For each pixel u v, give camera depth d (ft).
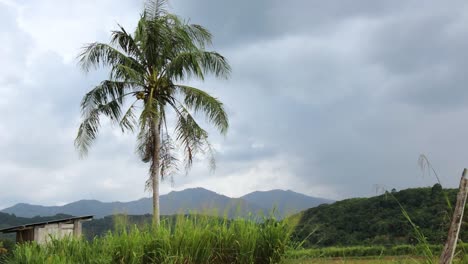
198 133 73.36
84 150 71.82
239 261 20.27
